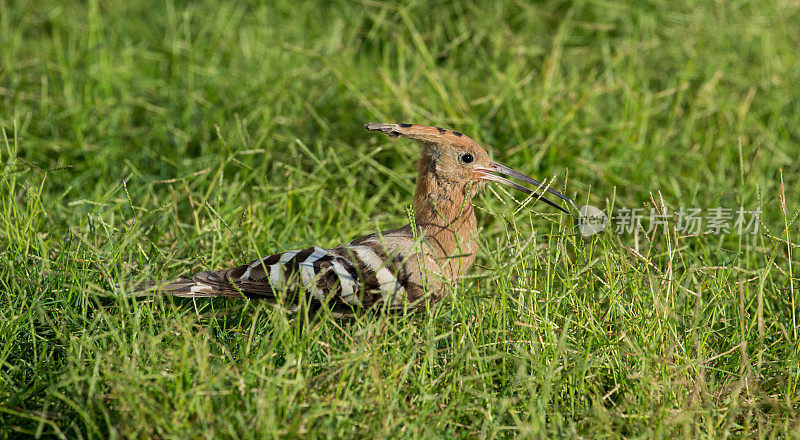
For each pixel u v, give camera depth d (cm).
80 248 969
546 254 1023
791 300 927
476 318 879
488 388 816
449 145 947
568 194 1262
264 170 1195
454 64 1523
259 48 1584
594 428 771
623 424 787
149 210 1116
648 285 909
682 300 920
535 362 812
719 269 965
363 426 745
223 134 1310
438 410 805
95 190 1212
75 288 858
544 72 1470
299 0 1717
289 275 896
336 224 1190
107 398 744
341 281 896
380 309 913
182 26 1694
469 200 961
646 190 1263
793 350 879
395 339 886
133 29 1712
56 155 1303
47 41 1648
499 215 1092
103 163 1275
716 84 1488
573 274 932
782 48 1603
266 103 1355
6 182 1038
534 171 1268
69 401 710
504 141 1323
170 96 1434
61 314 873
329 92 1404
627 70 1513
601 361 836
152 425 716
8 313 862
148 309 857
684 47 1568
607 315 894
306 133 1331
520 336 866
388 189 1266
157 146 1338
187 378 755
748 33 1609
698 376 811
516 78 1433
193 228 1101
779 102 1454
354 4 1683
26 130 1316
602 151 1332
